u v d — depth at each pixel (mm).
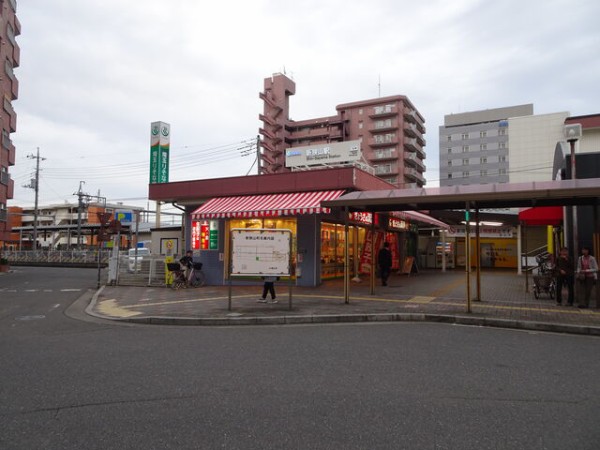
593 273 11172
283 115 88375
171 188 20672
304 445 3621
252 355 6785
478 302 12328
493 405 4551
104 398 4801
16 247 88938
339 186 17188
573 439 3736
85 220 88938
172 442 3689
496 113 96188
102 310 12070
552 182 10914
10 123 35031
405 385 5219
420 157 90938
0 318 11125
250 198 18656
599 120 23344
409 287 16750
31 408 4504
